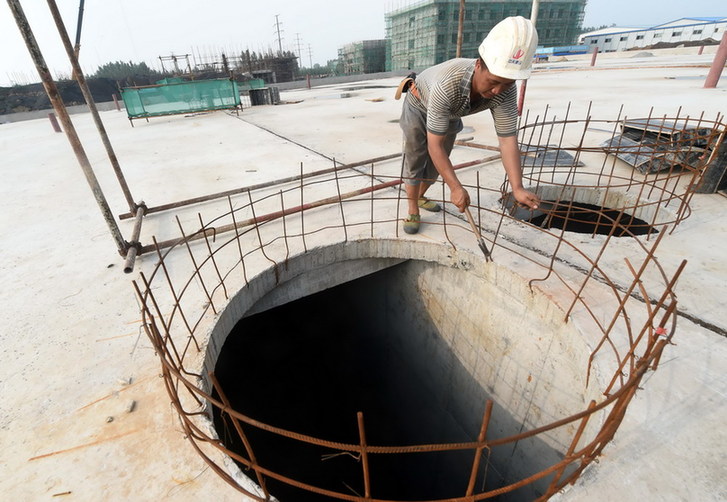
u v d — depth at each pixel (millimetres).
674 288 2094
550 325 2133
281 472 3695
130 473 1322
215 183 4262
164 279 2428
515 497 2809
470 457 3316
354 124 7492
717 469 1268
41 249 2971
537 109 7180
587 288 2137
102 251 2867
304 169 4562
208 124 9125
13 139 9531
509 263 2396
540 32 44938
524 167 4035
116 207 3746
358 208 3305
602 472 1273
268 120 8969
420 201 3123
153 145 6770
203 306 2137
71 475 1327
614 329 1852
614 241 2580
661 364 1658
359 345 5066
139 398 1603
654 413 1456
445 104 1875
